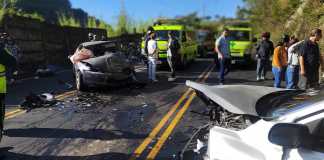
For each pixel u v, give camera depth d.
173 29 20.31
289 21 28.67
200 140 4.73
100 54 14.15
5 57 7.03
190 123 8.70
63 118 9.42
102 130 8.28
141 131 8.14
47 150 7.00
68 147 7.15
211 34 29.47
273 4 32.31
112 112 10.02
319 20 21.06
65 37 24.95
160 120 9.07
